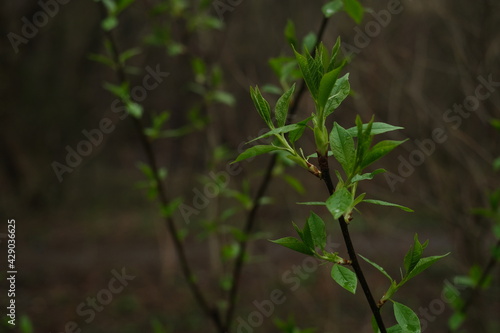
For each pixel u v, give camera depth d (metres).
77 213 12.36
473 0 3.58
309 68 0.86
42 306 6.88
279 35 5.63
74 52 12.11
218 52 4.12
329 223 8.70
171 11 2.74
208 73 3.06
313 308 6.75
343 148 0.85
